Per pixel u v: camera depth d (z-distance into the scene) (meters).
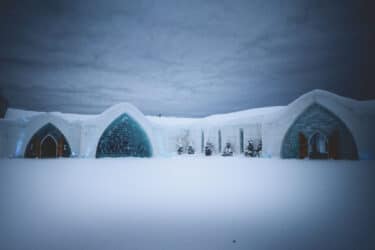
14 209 4.27
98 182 7.39
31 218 3.71
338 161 15.75
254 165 13.38
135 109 21.48
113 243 2.74
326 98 17.84
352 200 4.89
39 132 20.31
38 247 2.62
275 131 20.12
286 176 8.61
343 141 17.25
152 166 12.90
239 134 25.41
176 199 5.05
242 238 2.89
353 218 3.68
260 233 3.06
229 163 15.00
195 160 18.08
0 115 25.06
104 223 3.48
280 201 4.83
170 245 2.68
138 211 4.11
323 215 3.85
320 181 7.40
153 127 22.48
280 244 2.70
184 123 31.41
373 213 3.96
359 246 2.63
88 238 2.90
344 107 17.17
